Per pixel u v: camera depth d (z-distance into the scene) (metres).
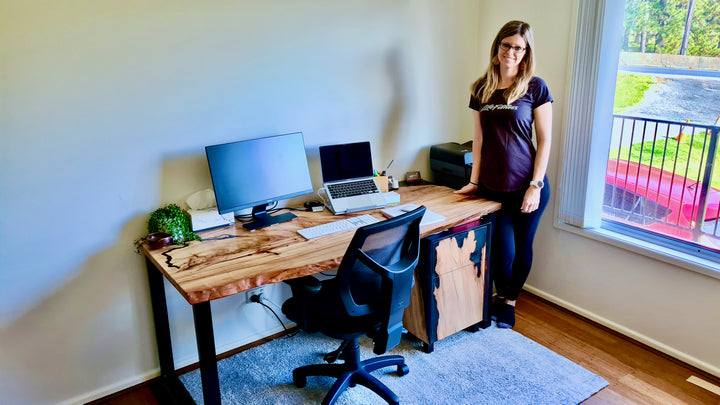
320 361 2.46
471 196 2.70
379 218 2.38
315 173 2.70
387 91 2.86
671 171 2.53
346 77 2.68
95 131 2.03
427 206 2.54
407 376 2.32
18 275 1.98
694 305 2.33
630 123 2.64
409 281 1.96
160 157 2.20
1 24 1.78
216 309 2.48
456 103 3.21
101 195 2.10
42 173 1.95
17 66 1.83
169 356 2.34
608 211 2.85
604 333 2.67
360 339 2.63
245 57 2.33
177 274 1.79
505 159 2.51
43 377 2.12
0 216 1.90
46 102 1.91
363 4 2.64
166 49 2.12
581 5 2.48
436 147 3.08
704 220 2.43
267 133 2.49
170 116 2.19
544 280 3.04
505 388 2.22
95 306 2.17
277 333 2.72
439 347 2.55
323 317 1.94
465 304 2.54
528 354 2.47
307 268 1.85
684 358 2.40
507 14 2.97
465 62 3.18
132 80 2.07
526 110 2.43
